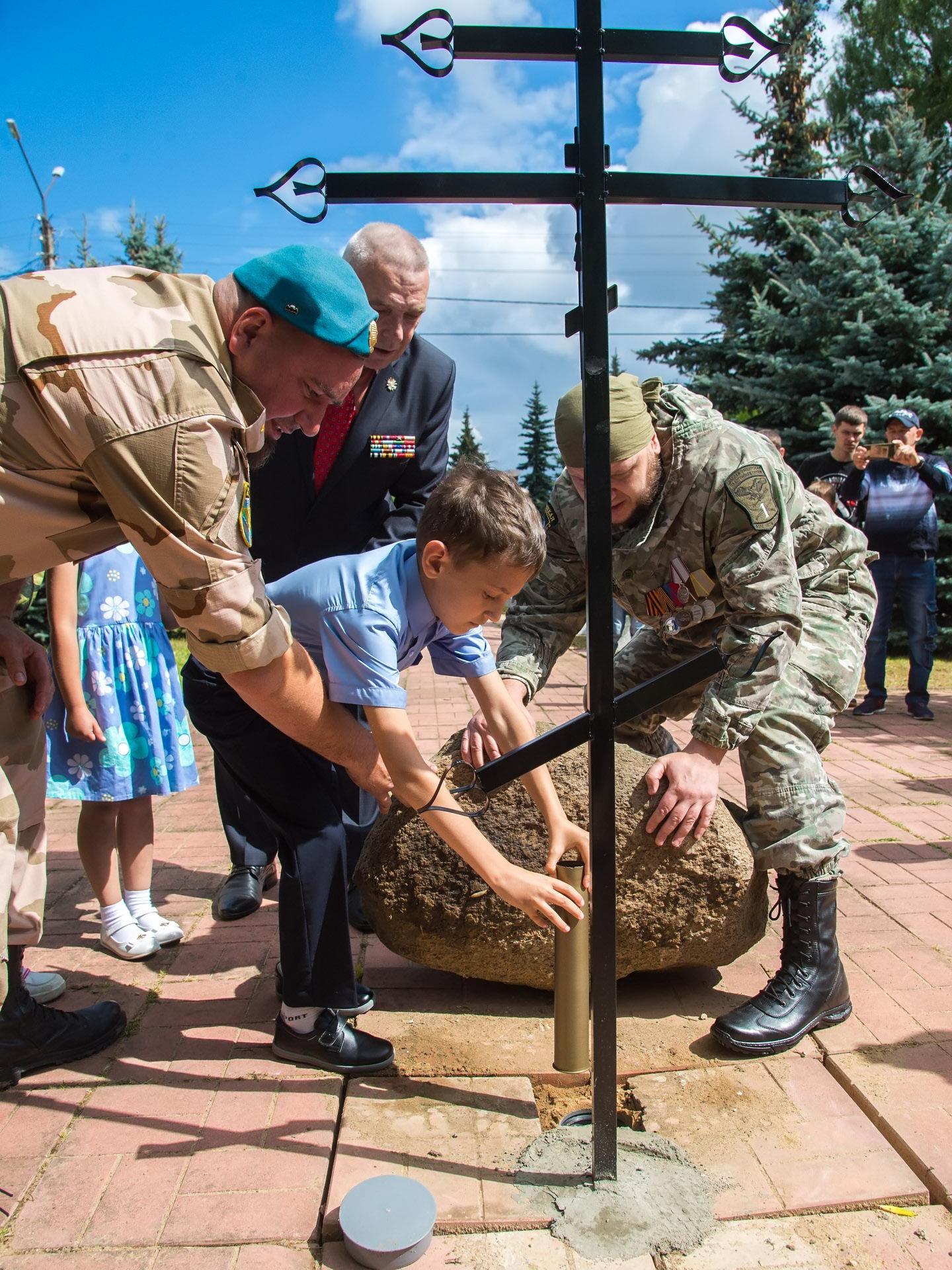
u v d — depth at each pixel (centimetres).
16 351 151
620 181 164
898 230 1032
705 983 274
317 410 176
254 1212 181
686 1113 212
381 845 260
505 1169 194
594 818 178
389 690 193
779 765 248
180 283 163
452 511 185
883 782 479
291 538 296
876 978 268
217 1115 212
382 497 304
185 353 154
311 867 224
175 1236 175
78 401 150
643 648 308
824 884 246
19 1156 198
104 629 285
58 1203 184
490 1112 214
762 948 298
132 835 297
